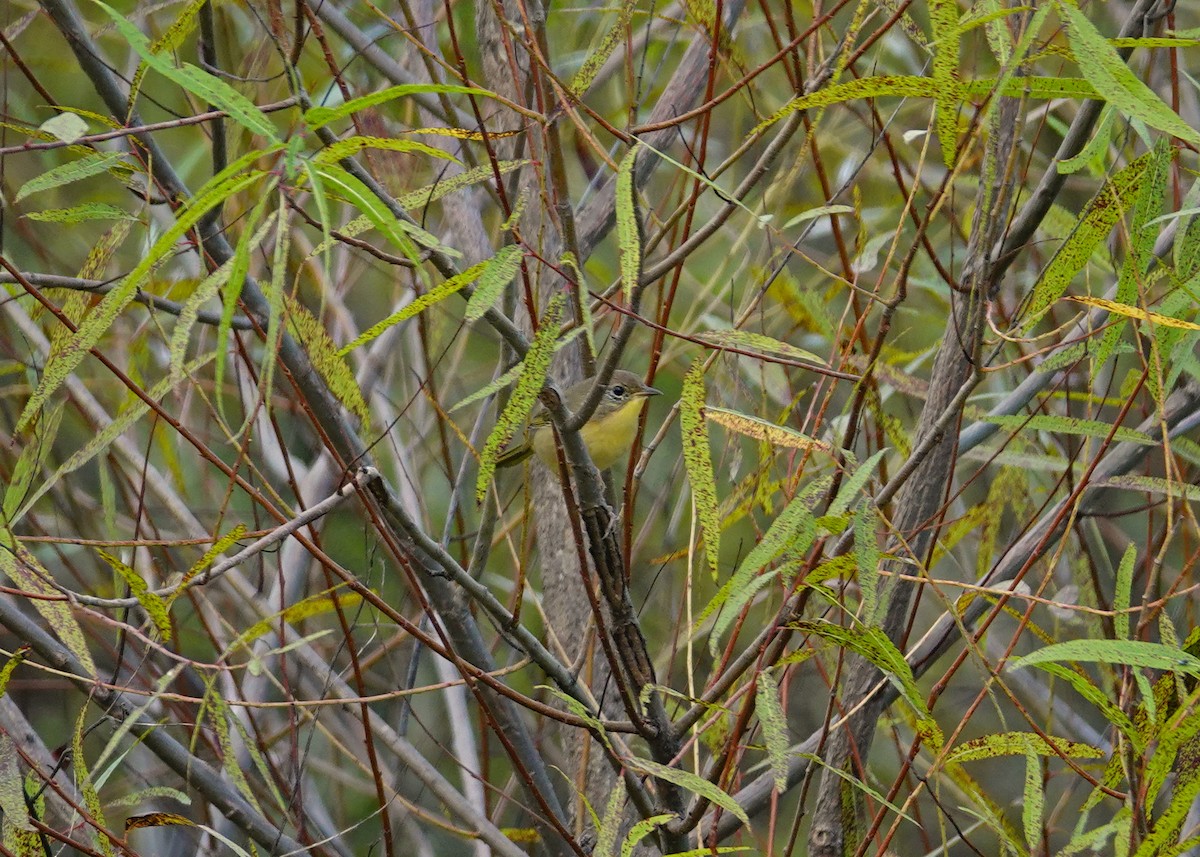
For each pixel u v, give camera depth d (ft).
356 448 14.93
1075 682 11.39
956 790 18.10
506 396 16.52
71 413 20.13
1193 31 11.73
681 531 22.44
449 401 23.31
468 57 22.09
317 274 20.43
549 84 13.00
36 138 16.52
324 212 7.80
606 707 16.57
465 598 16.33
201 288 8.98
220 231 13.32
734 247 16.87
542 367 10.38
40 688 22.52
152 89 23.62
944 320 20.11
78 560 22.08
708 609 11.17
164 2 19.63
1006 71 9.59
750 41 23.54
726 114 24.67
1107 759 12.85
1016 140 11.28
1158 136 13.19
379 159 15.88
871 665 14.90
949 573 21.99
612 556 12.55
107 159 11.41
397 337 20.93
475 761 18.56
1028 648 21.88
